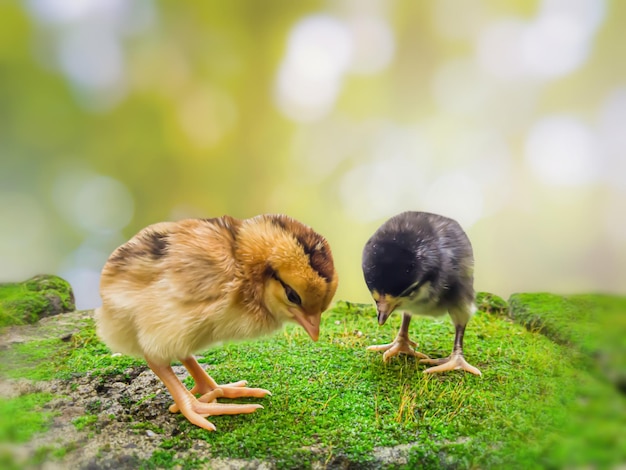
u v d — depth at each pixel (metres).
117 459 0.89
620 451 0.88
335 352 0.97
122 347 0.91
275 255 0.90
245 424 0.91
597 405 0.91
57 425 0.90
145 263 0.90
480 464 0.89
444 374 0.95
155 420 0.91
